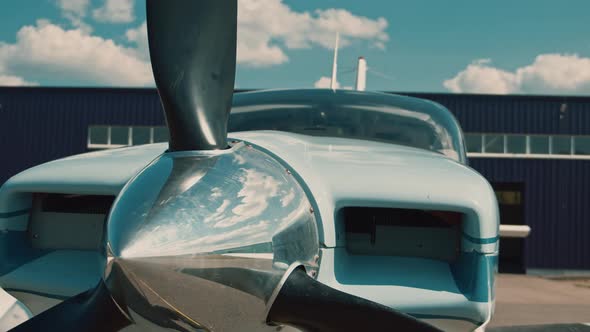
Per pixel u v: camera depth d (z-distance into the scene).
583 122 19.05
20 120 20.27
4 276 1.91
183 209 1.28
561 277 18.05
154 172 1.38
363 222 1.96
